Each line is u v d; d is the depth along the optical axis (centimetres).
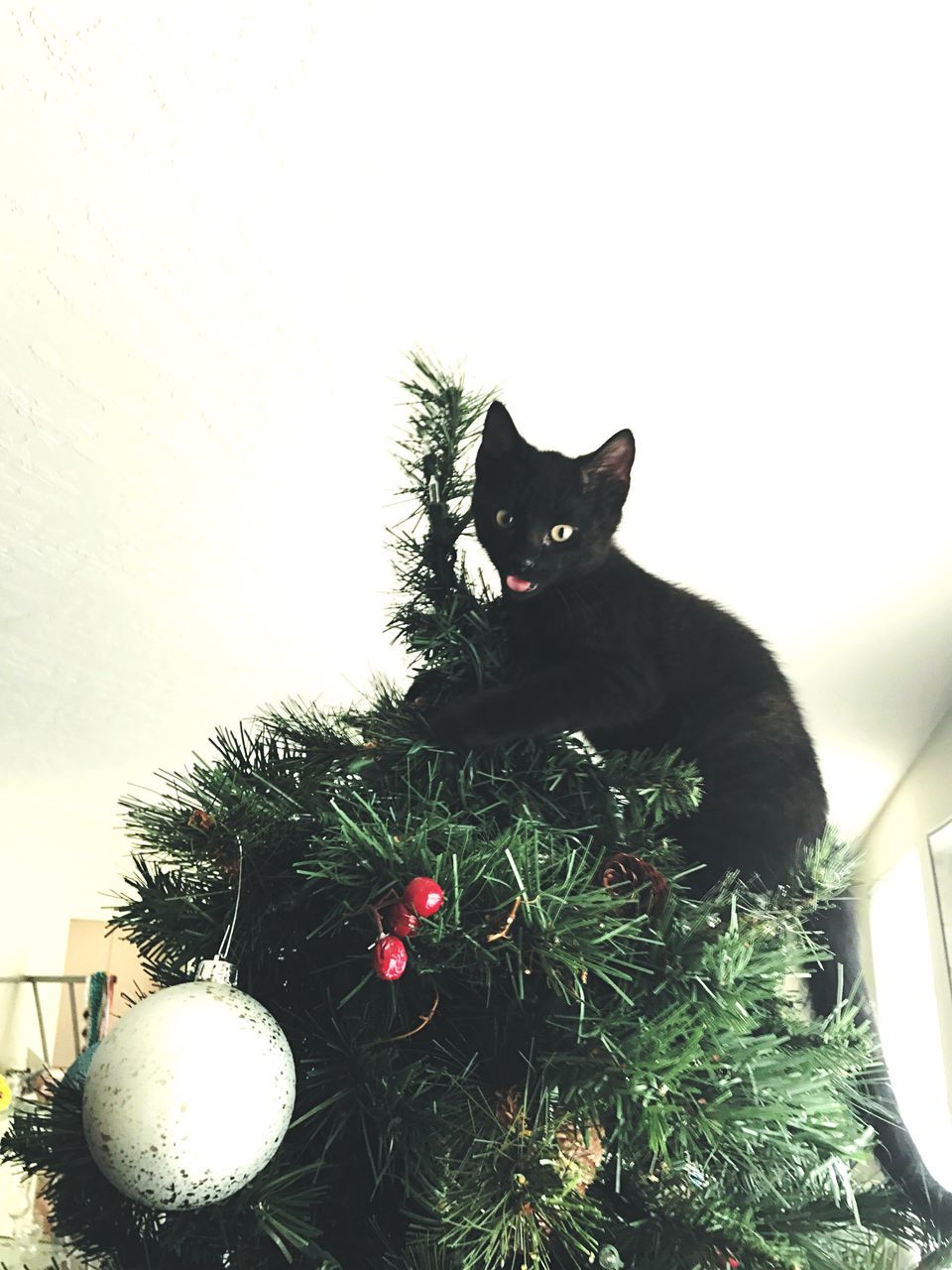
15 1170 61
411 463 77
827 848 73
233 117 101
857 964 83
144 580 210
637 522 179
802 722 96
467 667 67
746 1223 45
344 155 105
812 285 121
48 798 396
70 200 114
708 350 135
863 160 102
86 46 94
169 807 56
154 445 162
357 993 52
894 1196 59
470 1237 44
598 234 116
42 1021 359
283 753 62
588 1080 46
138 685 272
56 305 131
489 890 47
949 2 85
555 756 61
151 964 58
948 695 247
